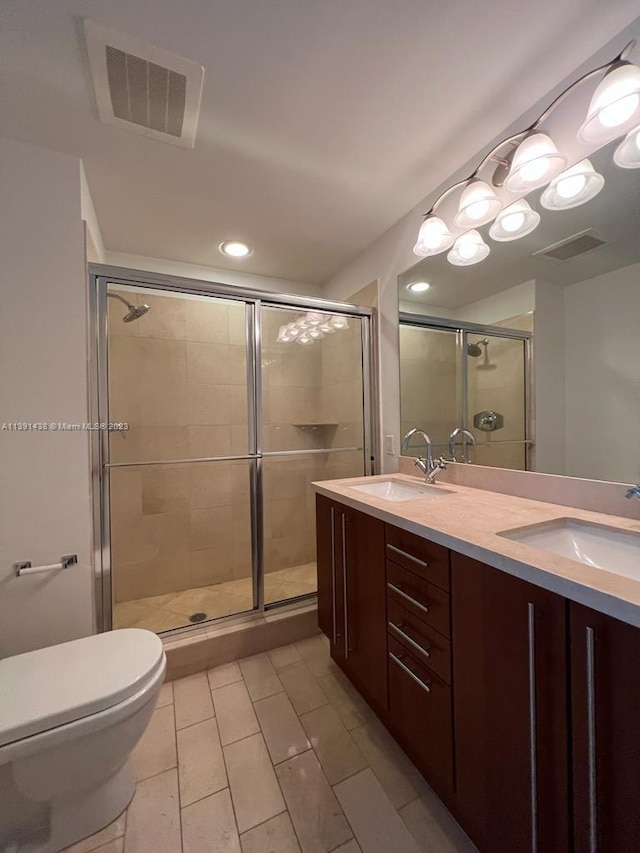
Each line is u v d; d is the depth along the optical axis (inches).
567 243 49.0
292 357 98.0
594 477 47.1
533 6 36.9
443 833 38.4
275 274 105.4
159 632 70.1
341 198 69.7
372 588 52.4
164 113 48.9
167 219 75.5
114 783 41.3
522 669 30.0
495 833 32.7
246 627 71.6
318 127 52.2
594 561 40.1
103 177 61.9
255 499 83.5
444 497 56.3
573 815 26.3
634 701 23.1
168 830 39.4
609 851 24.2
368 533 53.2
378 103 48.3
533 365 54.3
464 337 65.3
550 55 42.1
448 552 37.9
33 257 54.3
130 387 78.5
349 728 52.8
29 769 34.5
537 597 28.8
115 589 77.7
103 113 48.5
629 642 23.4
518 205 52.1
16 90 44.9
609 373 45.3
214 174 61.9
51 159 55.2
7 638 53.4
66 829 37.7
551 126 47.2
